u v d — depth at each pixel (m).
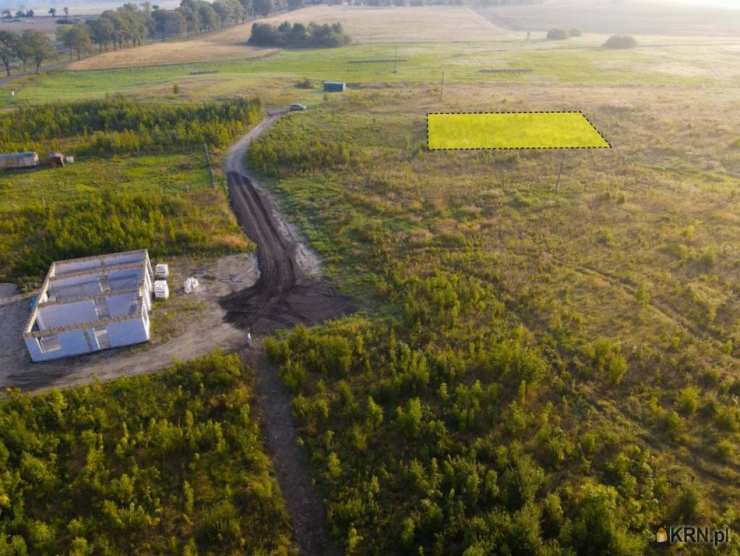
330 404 24.45
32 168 52.34
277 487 21.05
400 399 24.62
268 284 34.00
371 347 27.80
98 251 36.97
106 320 27.69
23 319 30.92
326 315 30.86
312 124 63.09
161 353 28.06
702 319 28.08
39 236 39.03
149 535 19.36
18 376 26.70
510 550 17.77
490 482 19.77
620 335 27.45
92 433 22.62
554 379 24.77
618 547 17.22
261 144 55.81
